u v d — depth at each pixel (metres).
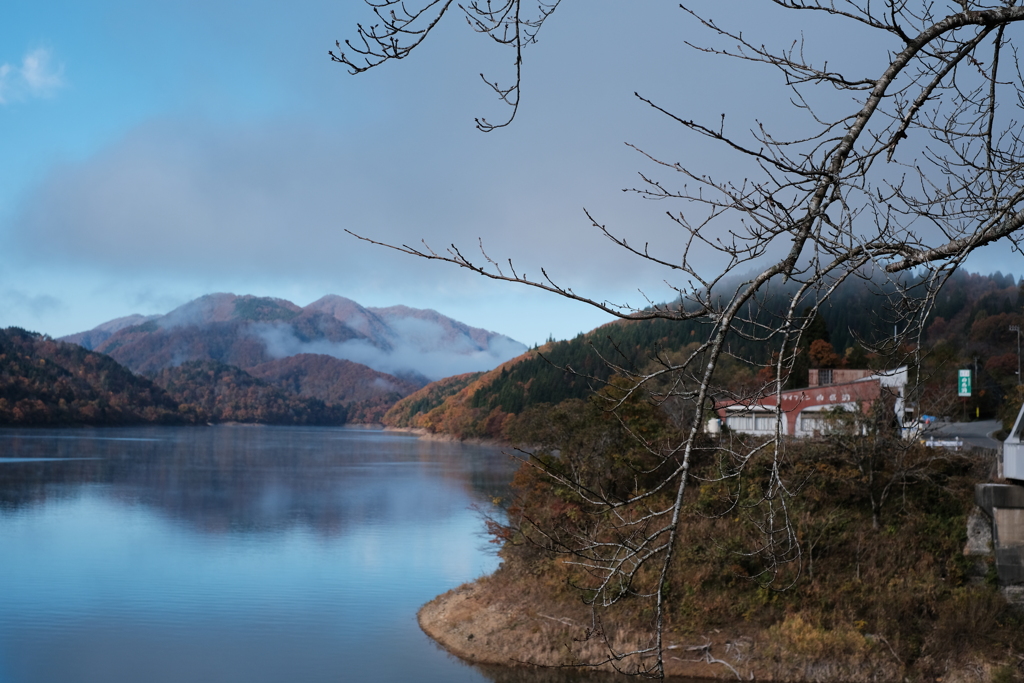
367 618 41.53
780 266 4.50
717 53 5.05
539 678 31.69
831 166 4.64
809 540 33.62
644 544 4.86
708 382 4.50
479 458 167.62
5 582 50.44
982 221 5.50
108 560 57.72
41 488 103.25
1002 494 32.16
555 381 173.88
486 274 4.66
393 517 77.62
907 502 36.41
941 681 29.05
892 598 32.03
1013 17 4.85
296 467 142.38
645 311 4.67
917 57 5.30
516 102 5.46
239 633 39.31
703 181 4.70
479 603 39.12
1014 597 31.58
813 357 65.25
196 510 84.56
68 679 32.72
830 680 29.38
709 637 31.31
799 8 4.99
